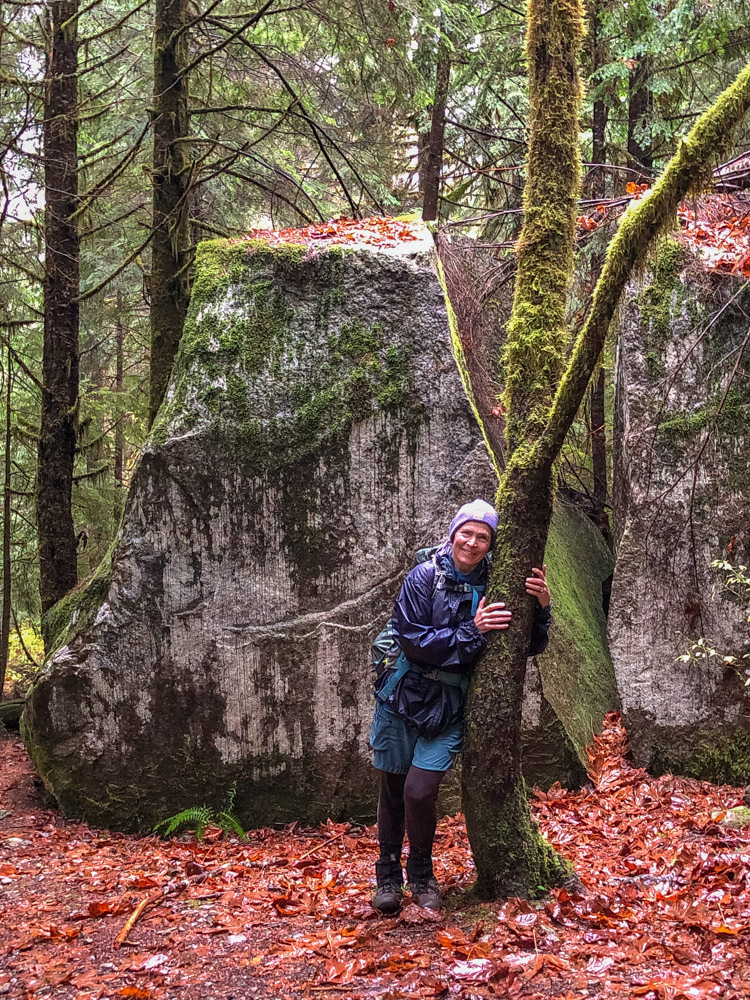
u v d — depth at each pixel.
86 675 5.23
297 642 5.22
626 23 8.40
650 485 5.61
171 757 5.22
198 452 5.21
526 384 3.45
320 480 5.25
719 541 5.50
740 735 5.39
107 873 4.35
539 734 5.20
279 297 5.34
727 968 2.83
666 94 9.26
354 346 5.30
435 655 3.28
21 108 8.60
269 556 5.24
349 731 5.23
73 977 3.19
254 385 5.26
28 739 5.53
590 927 3.20
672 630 5.54
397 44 7.67
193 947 3.37
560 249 3.47
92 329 11.87
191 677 5.22
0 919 3.80
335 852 4.65
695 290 5.64
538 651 3.50
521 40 9.53
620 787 5.18
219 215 10.50
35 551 11.03
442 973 2.91
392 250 5.43
